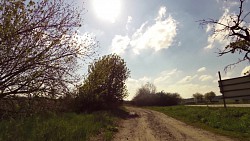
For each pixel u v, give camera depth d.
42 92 9.43
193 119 23.52
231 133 14.56
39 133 11.85
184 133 15.44
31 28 8.75
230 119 18.78
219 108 26.81
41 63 9.09
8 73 8.80
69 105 11.01
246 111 20.00
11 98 9.36
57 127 13.67
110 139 13.51
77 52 9.73
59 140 11.42
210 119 20.77
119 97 36.47
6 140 10.03
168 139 13.45
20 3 8.41
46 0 9.00
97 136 14.19
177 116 28.64
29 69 9.06
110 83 35.09
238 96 25.81
